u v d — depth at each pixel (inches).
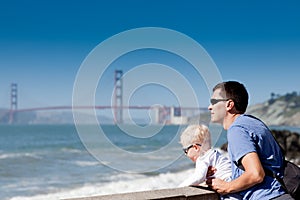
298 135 1311.5
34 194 658.2
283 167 120.0
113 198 118.6
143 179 740.0
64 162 1106.1
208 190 129.1
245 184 115.1
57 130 3752.5
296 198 116.6
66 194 649.6
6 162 1107.9
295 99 2593.5
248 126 119.1
